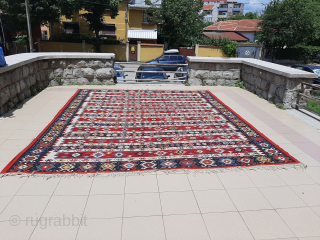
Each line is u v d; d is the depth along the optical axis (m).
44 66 8.15
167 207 3.18
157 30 27.20
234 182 3.71
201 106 7.08
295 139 5.14
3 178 3.57
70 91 7.95
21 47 25.16
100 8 21.84
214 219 3.02
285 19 23.42
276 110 6.88
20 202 3.16
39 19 20.02
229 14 84.81
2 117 5.71
